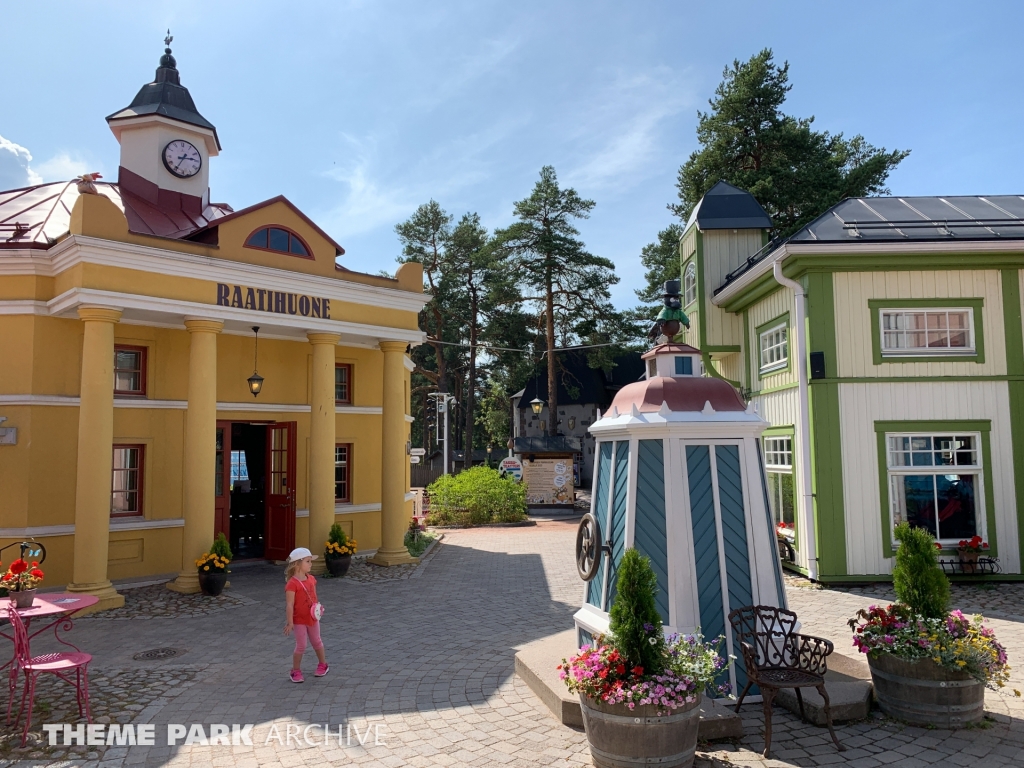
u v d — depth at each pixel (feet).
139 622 32.94
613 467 22.68
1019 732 19.06
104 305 36.68
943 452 41.47
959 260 41.60
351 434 53.21
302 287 44.88
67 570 38.88
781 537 45.19
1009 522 40.63
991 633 20.22
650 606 17.29
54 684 24.03
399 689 23.48
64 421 39.58
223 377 47.06
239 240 42.50
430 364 167.02
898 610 20.80
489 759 17.87
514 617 34.17
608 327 129.80
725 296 53.67
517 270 127.24
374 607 36.42
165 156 56.34
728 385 22.79
